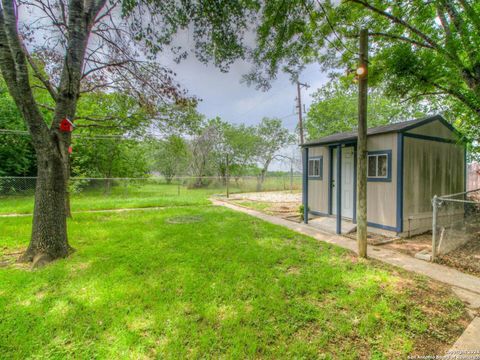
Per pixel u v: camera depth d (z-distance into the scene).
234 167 21.17
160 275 3.14
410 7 5.31
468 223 6.04
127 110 6.80
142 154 16.25
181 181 22.61
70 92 3.88
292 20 4.43
